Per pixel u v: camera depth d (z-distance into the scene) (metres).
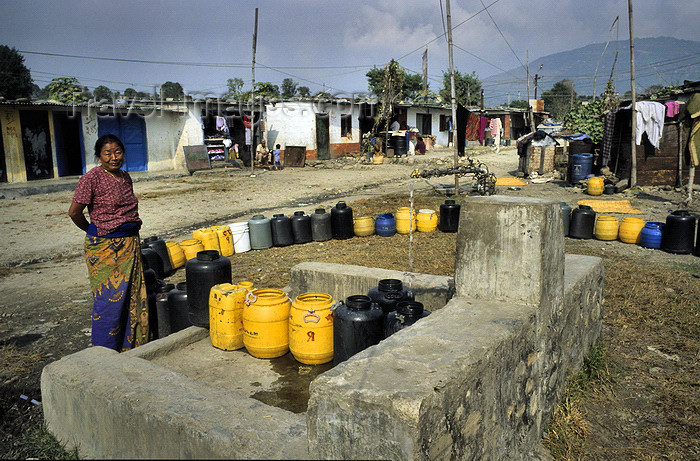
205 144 21.58
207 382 3.90
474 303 3.49
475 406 2.62
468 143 33.72
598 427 3.84
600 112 20.45
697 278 6.96
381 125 27.06
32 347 4.93
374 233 10.00
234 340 4.37
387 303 4.12
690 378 4.37
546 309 3.50
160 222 10.91
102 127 18.66
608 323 5.52
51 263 8.19
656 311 5.76
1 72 33.25
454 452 2.42
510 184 16.25
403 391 2.19
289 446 2.27
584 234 9.59
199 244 8.02
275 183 17.06
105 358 3.20
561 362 4.00
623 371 4.57
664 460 3.44
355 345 3.76
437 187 15.46
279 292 4.40
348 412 2.20
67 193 15.38
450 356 2.59
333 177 18.72
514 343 3.05
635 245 9.03
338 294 5.35
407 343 2.78
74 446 2.89
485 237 3.51
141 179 17.73
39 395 3.98
